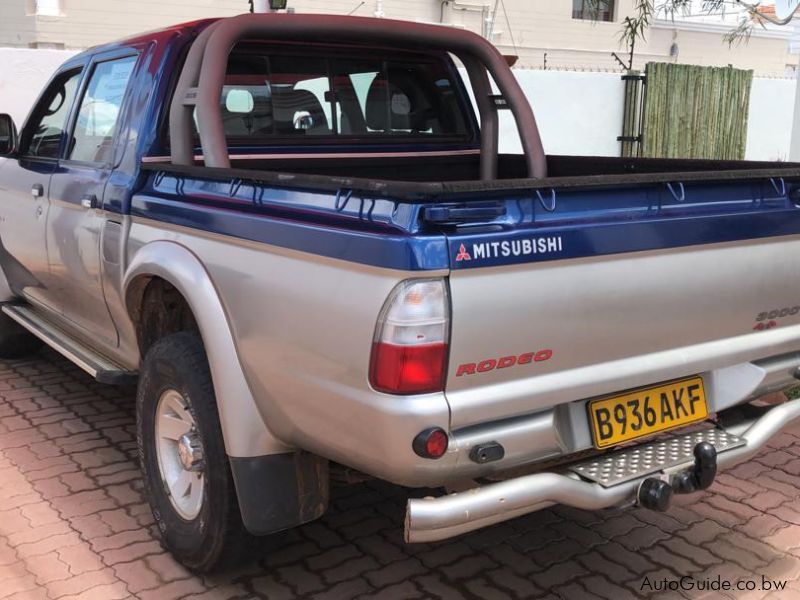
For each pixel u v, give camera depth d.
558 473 2.57
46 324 4.73
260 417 2.71
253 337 2.62
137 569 3.17
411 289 2.13
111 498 3.75
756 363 3.02
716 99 11.48
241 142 3.82
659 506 2.49
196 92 3.25
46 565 3.19
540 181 2.29
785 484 3.89
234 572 3.15
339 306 2.28
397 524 3.53
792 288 3.00
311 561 3.23
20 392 5.12
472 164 4.65
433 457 2.22
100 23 11.78
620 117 10.98
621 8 16.44
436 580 3.10
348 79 4.16
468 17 14.66
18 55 8.36
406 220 2.13
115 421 4.66
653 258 2.56
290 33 3.51
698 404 2.83
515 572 3.15
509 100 4.05
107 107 3.84
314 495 2.79
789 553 3.29
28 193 4.48
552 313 2.35
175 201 3.07
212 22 3.63
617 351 2.56
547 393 2.41
